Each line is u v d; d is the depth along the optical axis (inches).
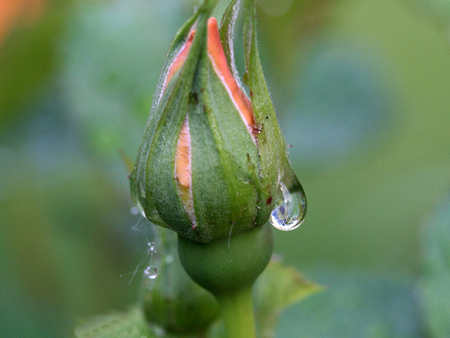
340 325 7.7
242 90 5.7
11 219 7.7
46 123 8.1
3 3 7.6
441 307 7.5
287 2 7.6
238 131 5.6
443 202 7.7
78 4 7.9
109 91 7.7
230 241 5.8
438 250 7.6
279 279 7.0
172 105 5.6
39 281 7.6
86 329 6.6
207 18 5.5
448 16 7.3
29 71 7.8
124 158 6.7
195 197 5.6
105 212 7.6
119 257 7.6
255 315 7.0
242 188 5.6
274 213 5.8
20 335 7.4
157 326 6.6
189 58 5.5
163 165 5.6
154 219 5.8
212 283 5.9
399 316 7.7
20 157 8.0
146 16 7.8
